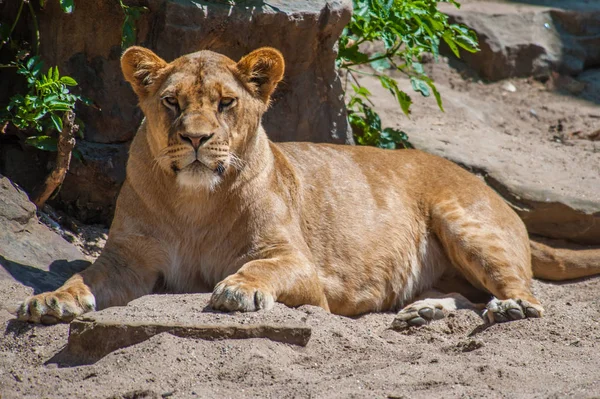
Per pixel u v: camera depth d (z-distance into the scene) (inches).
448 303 407.5
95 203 472.1
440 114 667.4
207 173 351.6
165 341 297.6
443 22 547.5
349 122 567.2
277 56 379.2
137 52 376.2
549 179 547.8
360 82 708.0
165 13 451.2
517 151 601.3
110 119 465.7
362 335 332.2
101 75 463.2
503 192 534.3
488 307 379.2
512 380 281.9
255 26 470.0
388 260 429.7
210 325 306.8
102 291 366.6
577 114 726.5
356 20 534.9
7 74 470.9
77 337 311.1
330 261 413.7
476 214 442.6
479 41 775.1
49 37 462.9
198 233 378.9
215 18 458.3
